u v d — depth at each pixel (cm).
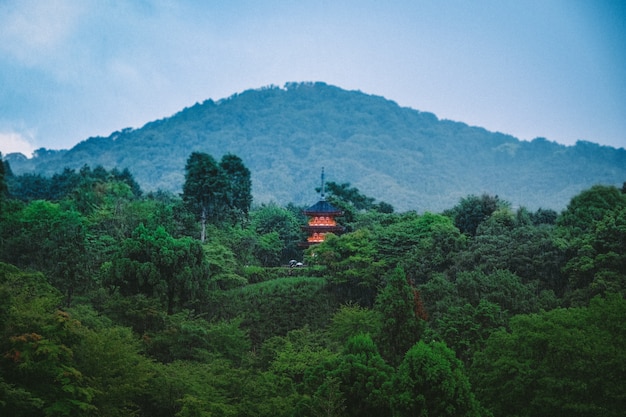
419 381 3341
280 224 10294
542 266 5903
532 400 3575
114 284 5881
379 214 9669
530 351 3844
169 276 6028
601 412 3347
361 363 3688
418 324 4562
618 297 4047
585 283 5591
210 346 5181
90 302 5659
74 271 5881
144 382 3916
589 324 3975
